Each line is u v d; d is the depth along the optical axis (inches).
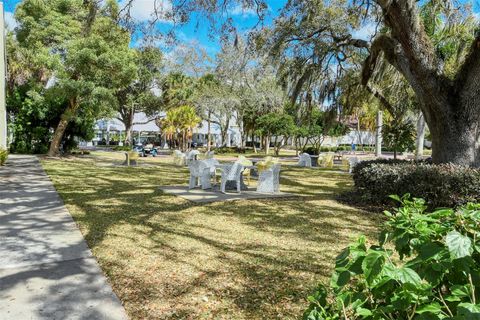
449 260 51.3
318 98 602.5
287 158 1077.1
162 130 1491.1
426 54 288.8
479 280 51.6
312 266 153.6
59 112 884.0
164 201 298.0
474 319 41.9
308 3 401.1
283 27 442.3
